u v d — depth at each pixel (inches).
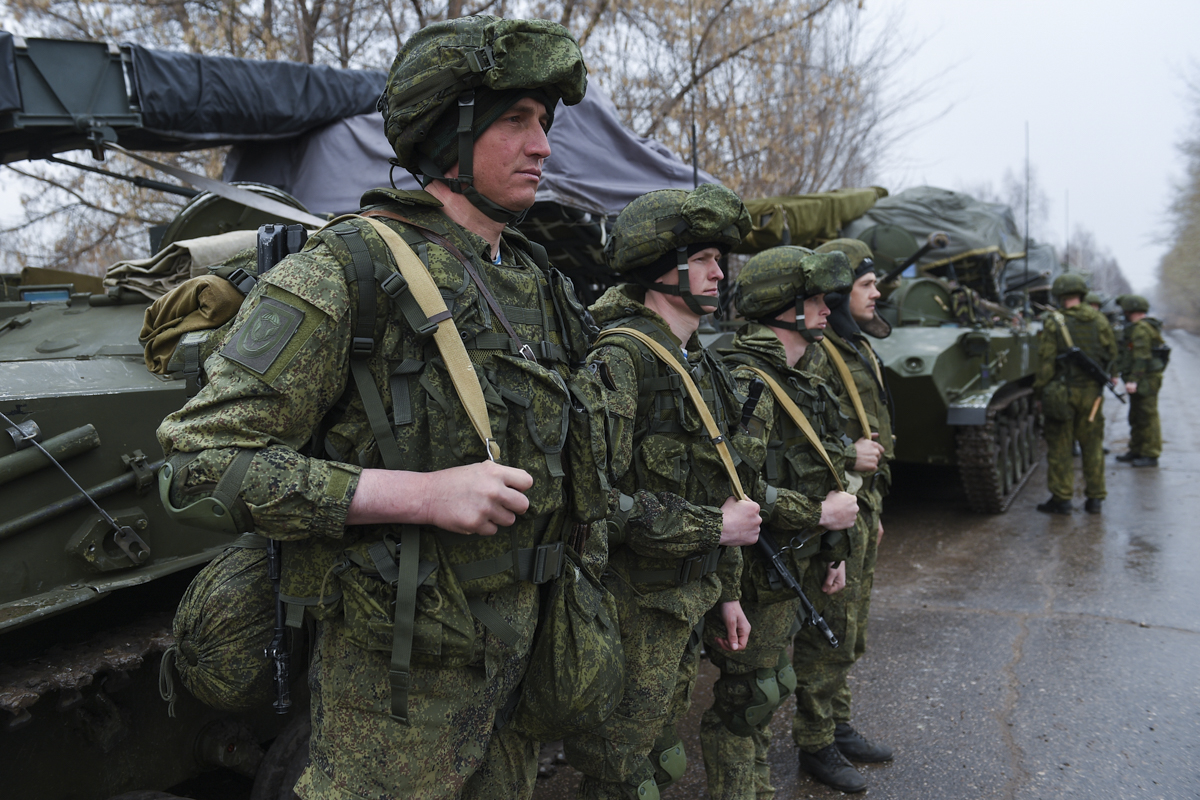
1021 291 562.3
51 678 80.3
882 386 141.4
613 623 67.8
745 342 108.5
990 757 130.3
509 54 55.0
